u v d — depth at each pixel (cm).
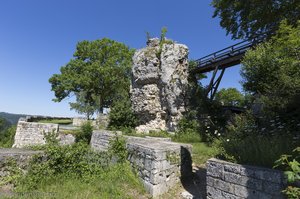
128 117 2067
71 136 1703
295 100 749
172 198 568
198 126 1603
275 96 873
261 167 388
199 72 2195
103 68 3086
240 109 1711
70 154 653
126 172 670
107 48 3322
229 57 1755
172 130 1858
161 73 2019
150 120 2070
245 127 809
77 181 591
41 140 1739
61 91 3191
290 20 1078
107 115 2173
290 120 718
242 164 420
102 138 1150
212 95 1898
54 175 596
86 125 1766
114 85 3186
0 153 557
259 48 1273
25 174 555
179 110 1880
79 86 3184
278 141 473
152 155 593
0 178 521
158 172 582
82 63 3219
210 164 475
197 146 1115
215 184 454
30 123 1833
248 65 1255
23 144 1812
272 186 352
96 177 637
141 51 2291
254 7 1302
